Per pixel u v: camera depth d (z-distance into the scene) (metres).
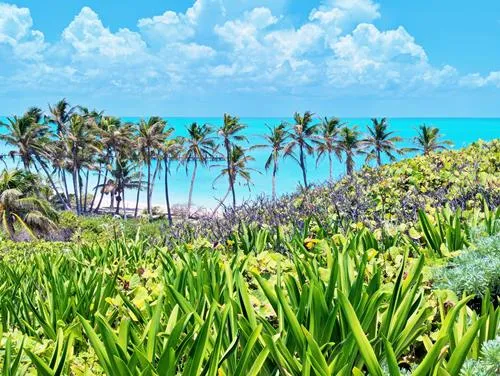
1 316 4.11
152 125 102.19
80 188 107.19
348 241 4.80
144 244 7.26
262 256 4.75
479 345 2.63
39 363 2.56
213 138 99.12
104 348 2.66
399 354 2.82
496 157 9.62
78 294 4.04
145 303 3.59
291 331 2.75
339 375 2.37
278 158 103.50
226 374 2.71
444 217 5.69
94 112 106.12
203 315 3.15
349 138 103.88
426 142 105.06
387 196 8.12
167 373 2.42
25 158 93.12
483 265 3.56
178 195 149.00
